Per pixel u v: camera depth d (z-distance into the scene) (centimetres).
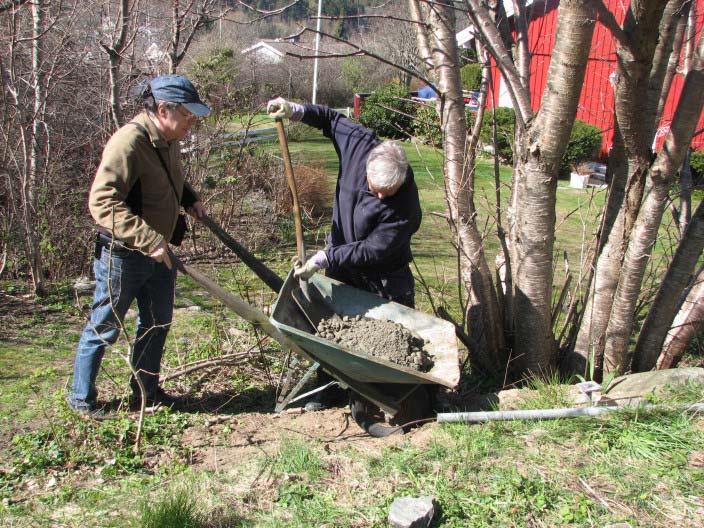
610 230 458
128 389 441
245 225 1009
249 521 305
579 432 364
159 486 342
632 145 407
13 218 714
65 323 611
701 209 418
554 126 396
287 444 375
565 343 486
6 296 668
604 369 443
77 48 773
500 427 377
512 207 475
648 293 557
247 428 422
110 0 745
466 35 1493
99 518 313
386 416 418
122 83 796
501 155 1573
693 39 498
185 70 955
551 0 1267
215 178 975
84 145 839
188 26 830
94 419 407
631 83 388
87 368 406
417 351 406
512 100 420
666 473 328
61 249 751
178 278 784
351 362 374
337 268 437
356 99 2141
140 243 365
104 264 392
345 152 419
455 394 451
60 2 656
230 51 993
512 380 471
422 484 328
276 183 1138
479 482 328
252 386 492
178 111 381
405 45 1171
